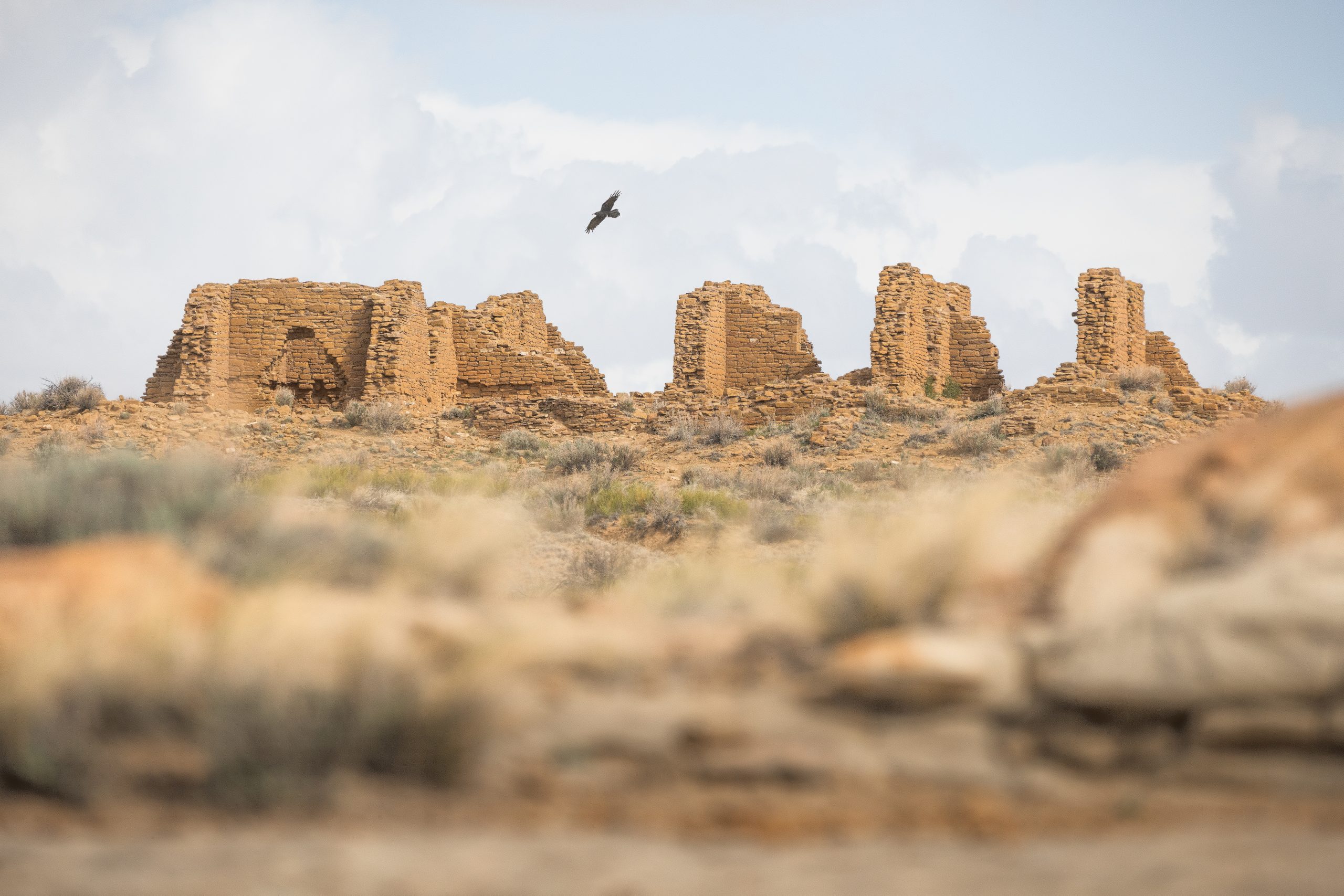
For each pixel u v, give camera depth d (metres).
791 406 195.38
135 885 14.21
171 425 187.00
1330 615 17.66
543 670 22.50
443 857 15.56
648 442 185.12
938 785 18.59
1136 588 21.77
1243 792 17.42
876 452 169.00
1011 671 20.11
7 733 19.06
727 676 22.55
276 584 27.78
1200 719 18.16
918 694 20.00
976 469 150.88
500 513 36.38
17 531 33.72
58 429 183.75
